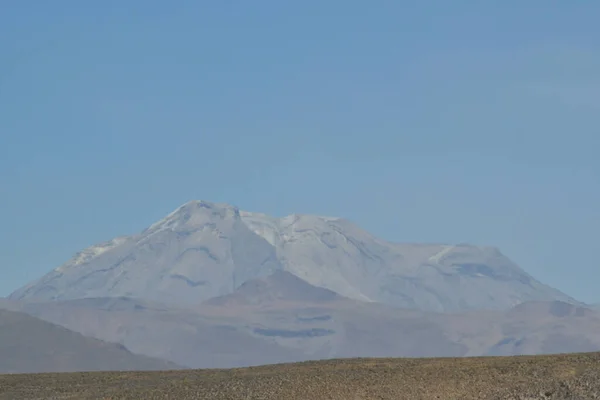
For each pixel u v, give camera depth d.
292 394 108.19
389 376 114.19
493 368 116.81
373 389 109.44
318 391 108.94
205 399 107.50
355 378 113.62
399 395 107.62
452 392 108.50
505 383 110.50
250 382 114.00
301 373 118.25
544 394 106.00
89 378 125.00
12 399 111.19
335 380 112.81
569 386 107.19
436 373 115.12
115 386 116.88
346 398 106.81
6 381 124.19
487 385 110.19
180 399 108.00
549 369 114.44
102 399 109.38
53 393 113.69
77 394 112.56
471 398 106.62
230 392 109.88
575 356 124.19
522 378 111.81
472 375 113.88
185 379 120.12
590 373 111.44
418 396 107.31
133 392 112.25
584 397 103.81
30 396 112.44
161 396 109.56
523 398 105.50
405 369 118.19
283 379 114.44
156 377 123.94
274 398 107.12
